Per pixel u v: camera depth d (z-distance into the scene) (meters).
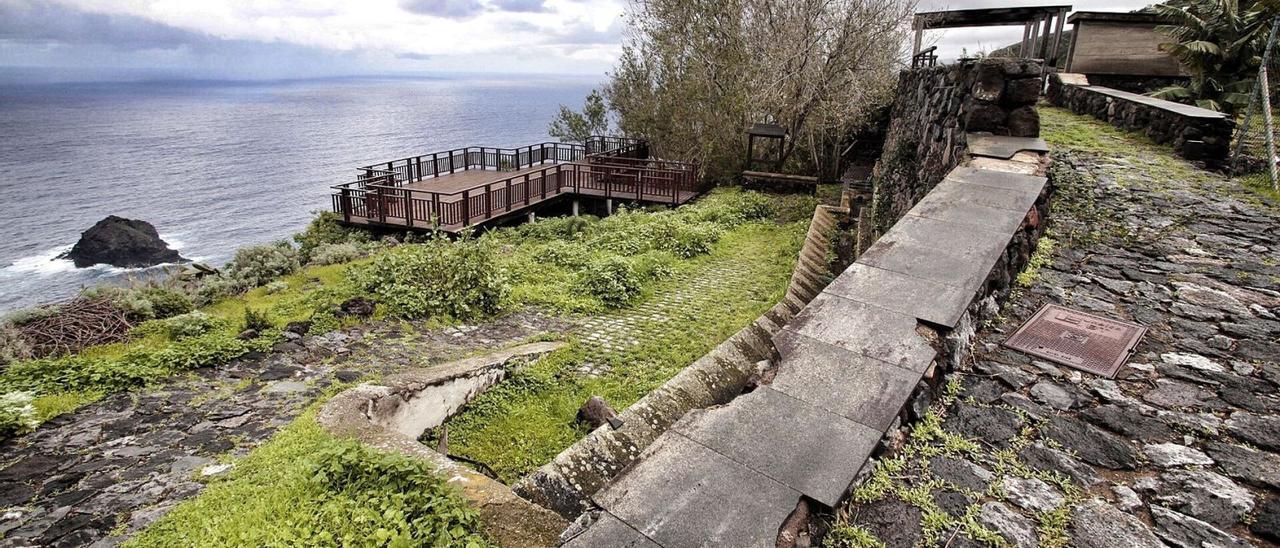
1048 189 6.00
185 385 6.09
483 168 23.34
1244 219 5.98
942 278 3.72
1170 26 12.65
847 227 13.23
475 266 9.30
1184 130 8.49
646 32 21.22
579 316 8.95
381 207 15.05
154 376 6.19
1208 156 8.25
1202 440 2.78
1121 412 3.01
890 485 2.50
